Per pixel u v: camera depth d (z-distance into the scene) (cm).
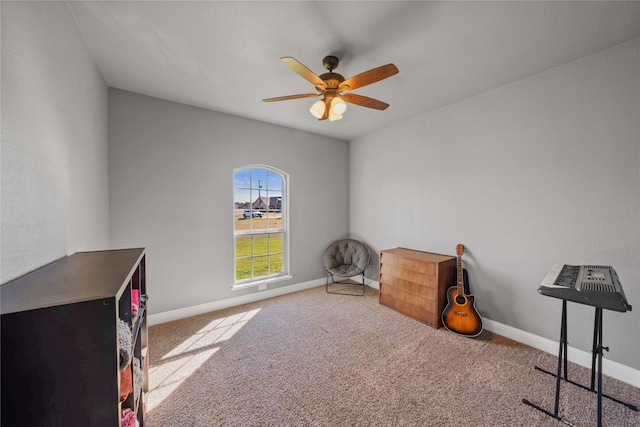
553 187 213
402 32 168
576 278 148
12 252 85
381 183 380
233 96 265
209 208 301
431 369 197
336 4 144
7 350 62
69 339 66
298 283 383
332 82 180
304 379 185
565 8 147
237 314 296
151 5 145
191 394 170
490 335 248
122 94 249
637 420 148
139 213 259
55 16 127
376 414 154
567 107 205
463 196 278
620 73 181
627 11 148
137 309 120
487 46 183
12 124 87
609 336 188
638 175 175
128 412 102
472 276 271
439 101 279
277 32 168
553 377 187
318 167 401
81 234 164
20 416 64
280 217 377
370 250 402
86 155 176
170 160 276
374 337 245
